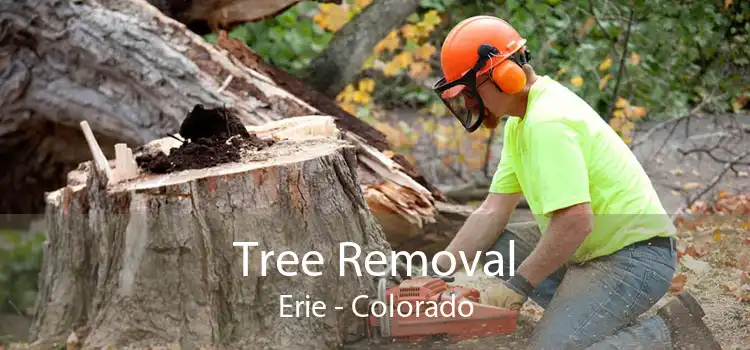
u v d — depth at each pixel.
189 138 3.63
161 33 5.17
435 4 7.58
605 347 3.04
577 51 7.22
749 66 8.09
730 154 7.39
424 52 6.67
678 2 7.85
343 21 6.53
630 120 7.50
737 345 3.34
